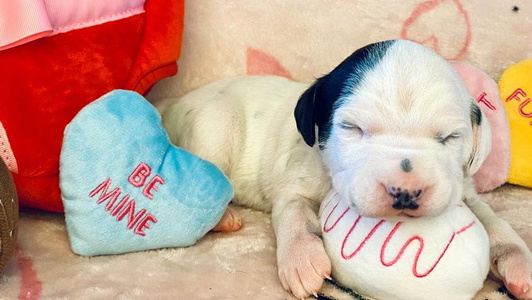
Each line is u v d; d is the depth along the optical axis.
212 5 0.40
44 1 0.29
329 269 0.25
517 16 0.41
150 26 0.33
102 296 0.24
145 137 0.28
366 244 0.24
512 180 0.37
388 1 0.41
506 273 0.25
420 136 0.24
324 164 0.29
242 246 0.29
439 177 0.23
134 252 0.28
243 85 0.38
